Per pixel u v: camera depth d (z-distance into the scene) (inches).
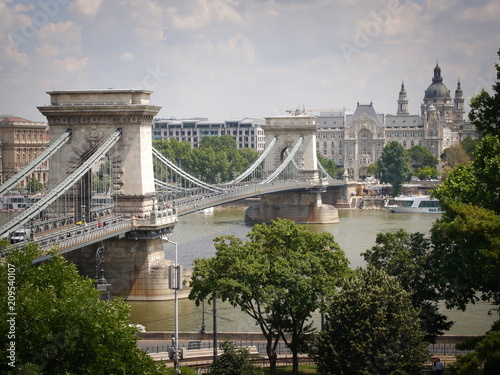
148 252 4995.1
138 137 5142.7
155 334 3791.8
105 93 5132.9
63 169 5172.2
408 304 3026.6
